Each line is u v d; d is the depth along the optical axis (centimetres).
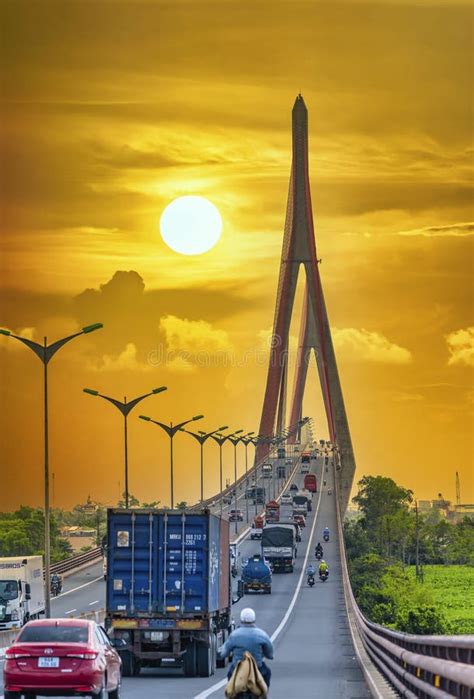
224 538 4862
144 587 4309
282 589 11088
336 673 4312
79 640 2867
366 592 16462
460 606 16488
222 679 4109
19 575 6575
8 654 2827
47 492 6494
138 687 3697
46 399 6712
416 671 2648
